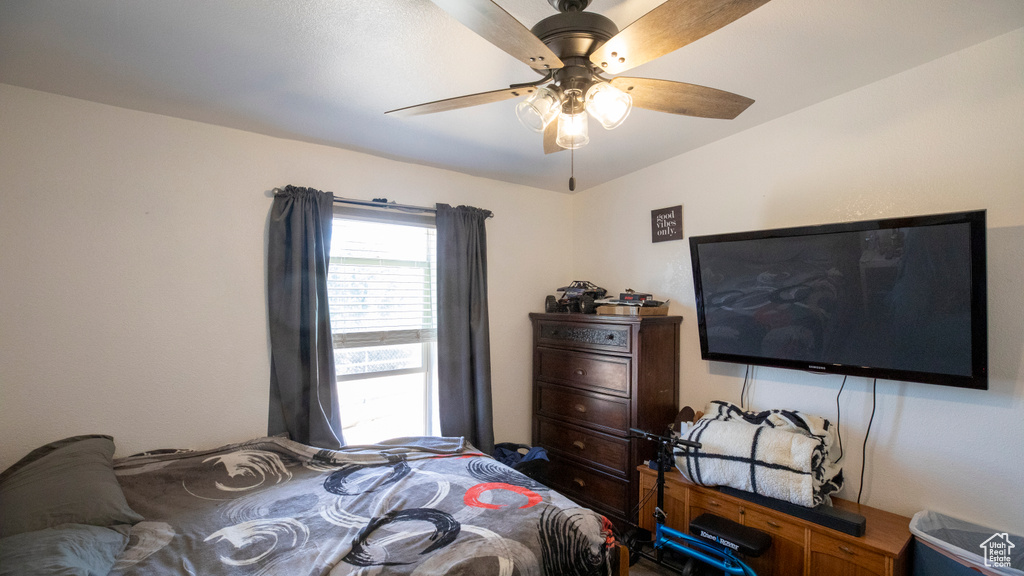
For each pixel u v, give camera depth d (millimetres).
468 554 1370
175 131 2037
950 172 1745
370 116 2082
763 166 2318
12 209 1724
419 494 1784
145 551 1392
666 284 2811
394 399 2709
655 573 2217
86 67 1617
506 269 3139
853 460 2018
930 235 1658
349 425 2537
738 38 1569
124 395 1928
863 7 1415
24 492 1479
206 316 2104
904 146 1855
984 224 1540
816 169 2123
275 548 1414
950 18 1494
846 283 1887
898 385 1896
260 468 1986
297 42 1510
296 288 2246
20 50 1499
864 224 1807
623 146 2564
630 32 965
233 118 2062
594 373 2723
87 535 1336
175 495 1748
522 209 3229
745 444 2010
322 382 2307
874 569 1651
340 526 1547
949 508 1765
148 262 1973
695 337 2662
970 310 1596
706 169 2576
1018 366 1619
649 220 2898
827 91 1999
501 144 2465
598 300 2879
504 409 3117
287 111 2012
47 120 1784
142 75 1683
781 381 2271
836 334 1934
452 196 2893
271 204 2279
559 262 3443
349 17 1390
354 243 2533
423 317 2793
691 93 1240
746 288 2209
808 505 1822
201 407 2090
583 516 1652
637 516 2496
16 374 1732
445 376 2730
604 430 2652
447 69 1695
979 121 1676
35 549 1205
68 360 1820
